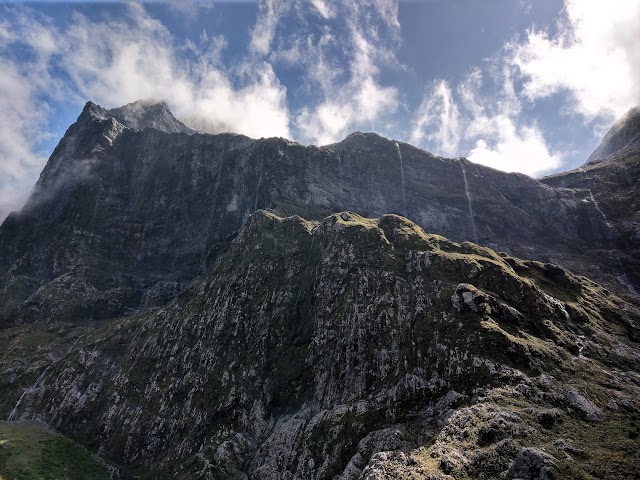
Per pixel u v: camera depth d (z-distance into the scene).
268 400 143.62
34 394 176.62
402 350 122.00
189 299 198.00
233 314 173.88
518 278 134.75
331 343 141.00
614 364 112.69
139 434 147.88
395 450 91.50
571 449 74.31
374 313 137.88
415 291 138.00
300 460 110.75
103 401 169.25
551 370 103.69
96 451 149.25
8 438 140.62
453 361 108.94
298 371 144.50
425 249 158.12
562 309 130.12
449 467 77.75
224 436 134.50
